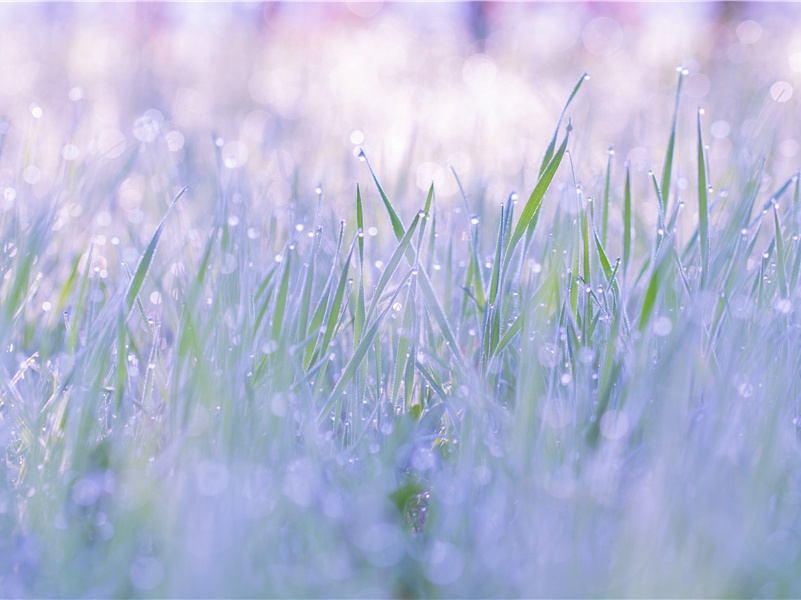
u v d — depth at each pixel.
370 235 0.94
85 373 0.87
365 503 0.82
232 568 0.80
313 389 0.89
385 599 0.81
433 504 0.85
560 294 0.90
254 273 0.91
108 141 1.16
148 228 1.04
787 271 0.92
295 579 0.80
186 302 0.87
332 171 1.11
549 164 0.88
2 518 0.84
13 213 0.95
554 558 0.80
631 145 1.20
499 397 0.90
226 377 0.85
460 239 0.99
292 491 0.82
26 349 0.93
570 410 0.86
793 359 0.88
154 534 0.82
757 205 1.02
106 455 0.86
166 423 0.87
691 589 0.80
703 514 0.81
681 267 0.89
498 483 0.83
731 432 0.83
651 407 0.85
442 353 0.92
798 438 0.87
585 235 0.89
